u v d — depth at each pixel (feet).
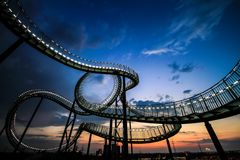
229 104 41.04
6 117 90.38
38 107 96.12
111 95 96.68
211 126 50.42
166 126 81.05
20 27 47.26
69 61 66.85
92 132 97.14
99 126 96.84
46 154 25.16
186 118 56.18
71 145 101.96
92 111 83.51
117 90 92.89
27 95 91.04
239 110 40.14
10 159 50.37
